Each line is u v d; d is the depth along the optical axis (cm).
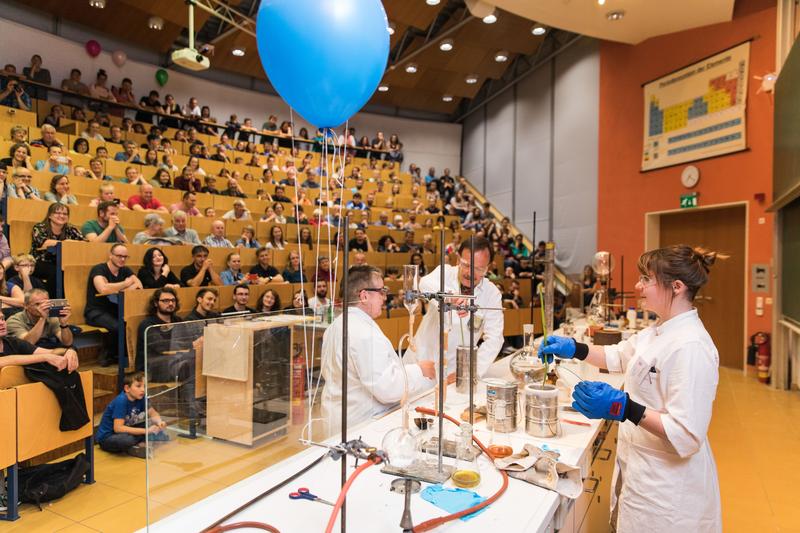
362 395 149
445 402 161
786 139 442
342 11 136
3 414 210
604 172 742
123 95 778
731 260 586
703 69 592
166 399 93
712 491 125
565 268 827
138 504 229
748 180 545
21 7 737
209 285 427
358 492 102
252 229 540
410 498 95
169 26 817
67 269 352
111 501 232
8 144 500
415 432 116
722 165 573
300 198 743
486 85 1080
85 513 221
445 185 1070
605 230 739
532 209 922
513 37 866
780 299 486
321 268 531
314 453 121
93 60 797
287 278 518
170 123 823
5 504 218
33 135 557
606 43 738
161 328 93
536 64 905
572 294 642
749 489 268
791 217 455
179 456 95
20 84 650
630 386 131
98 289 349
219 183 672
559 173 846
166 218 490
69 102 753
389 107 1159
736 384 500
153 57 884
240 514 93
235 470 107
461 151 1196
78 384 239
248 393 110
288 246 568
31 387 221
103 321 355
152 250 393
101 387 356
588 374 200
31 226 381
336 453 86
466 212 966
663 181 647
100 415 340
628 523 130
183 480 95
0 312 226
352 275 163
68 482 234
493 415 137
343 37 136
